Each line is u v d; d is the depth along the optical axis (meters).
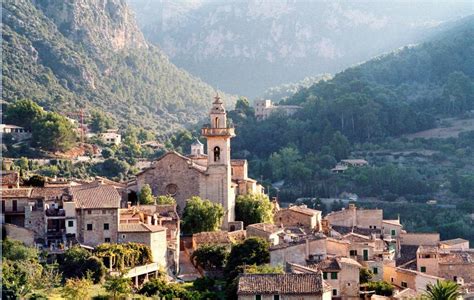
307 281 114.81
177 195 181.50
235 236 161.00
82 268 127.81
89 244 138.12
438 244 182.88
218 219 170.25
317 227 182.25
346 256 145.50
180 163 181.50
